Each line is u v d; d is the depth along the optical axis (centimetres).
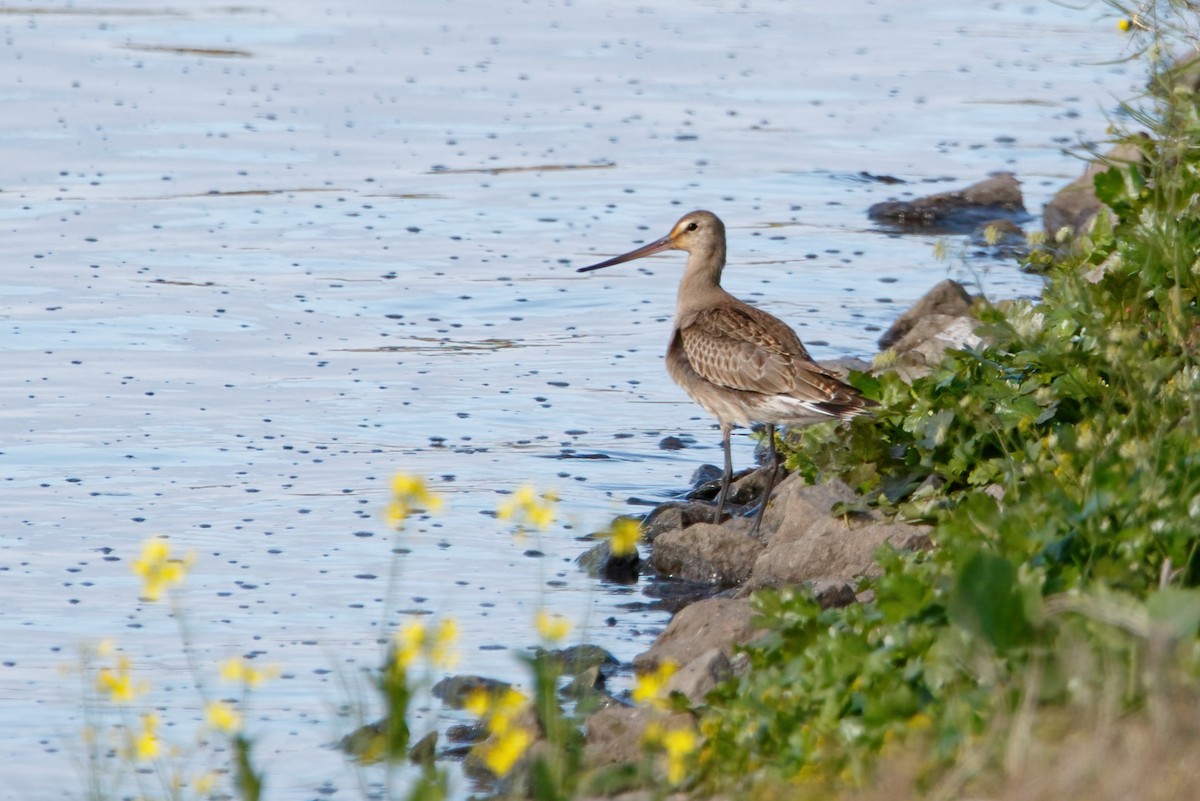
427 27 3697
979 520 929
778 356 1393
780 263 2231
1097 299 1260
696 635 1109
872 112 3103
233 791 943
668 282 2161
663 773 853
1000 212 2489
